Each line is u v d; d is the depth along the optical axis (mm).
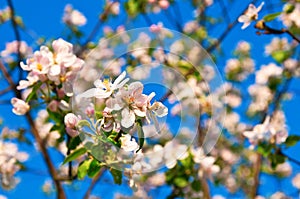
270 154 850
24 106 671
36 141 989
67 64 608
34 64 617
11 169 997
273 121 929
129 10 1135
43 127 1005
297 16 998
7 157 999
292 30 1047
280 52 1019
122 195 1055
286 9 970
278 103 1110
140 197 1009
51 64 609
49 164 911
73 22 1130
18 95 869
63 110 642
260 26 705
